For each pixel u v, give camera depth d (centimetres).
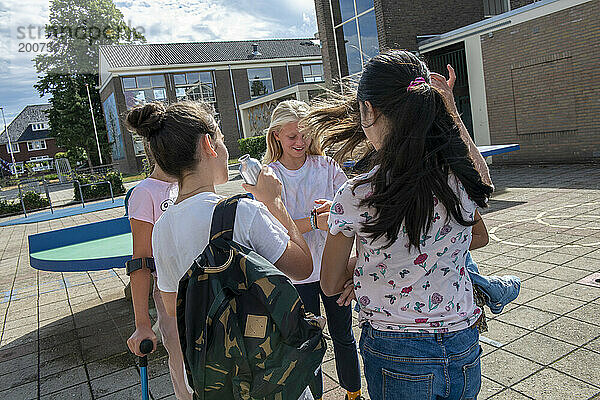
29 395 318
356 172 161
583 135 991
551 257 448
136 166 3256
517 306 349
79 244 477
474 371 132
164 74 3250
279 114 236
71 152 3756
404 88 120
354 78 156
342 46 1622
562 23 985
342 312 229
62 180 2839
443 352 127
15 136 6438
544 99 1054
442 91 137
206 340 114
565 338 294
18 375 351
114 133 3528
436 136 120
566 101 1009
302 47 3762
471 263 155
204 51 3469
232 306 116
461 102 1356
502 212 660
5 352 400
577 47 966
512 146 780
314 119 173
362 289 134
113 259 362
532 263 439
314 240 230
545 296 360
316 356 120
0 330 460
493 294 154
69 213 1484
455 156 122
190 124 138
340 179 250
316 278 230
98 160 3747
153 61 3253
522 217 616
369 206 121
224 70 3381
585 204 637
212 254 123
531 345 292
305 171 243
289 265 136
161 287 144
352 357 236
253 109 2716
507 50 1114
